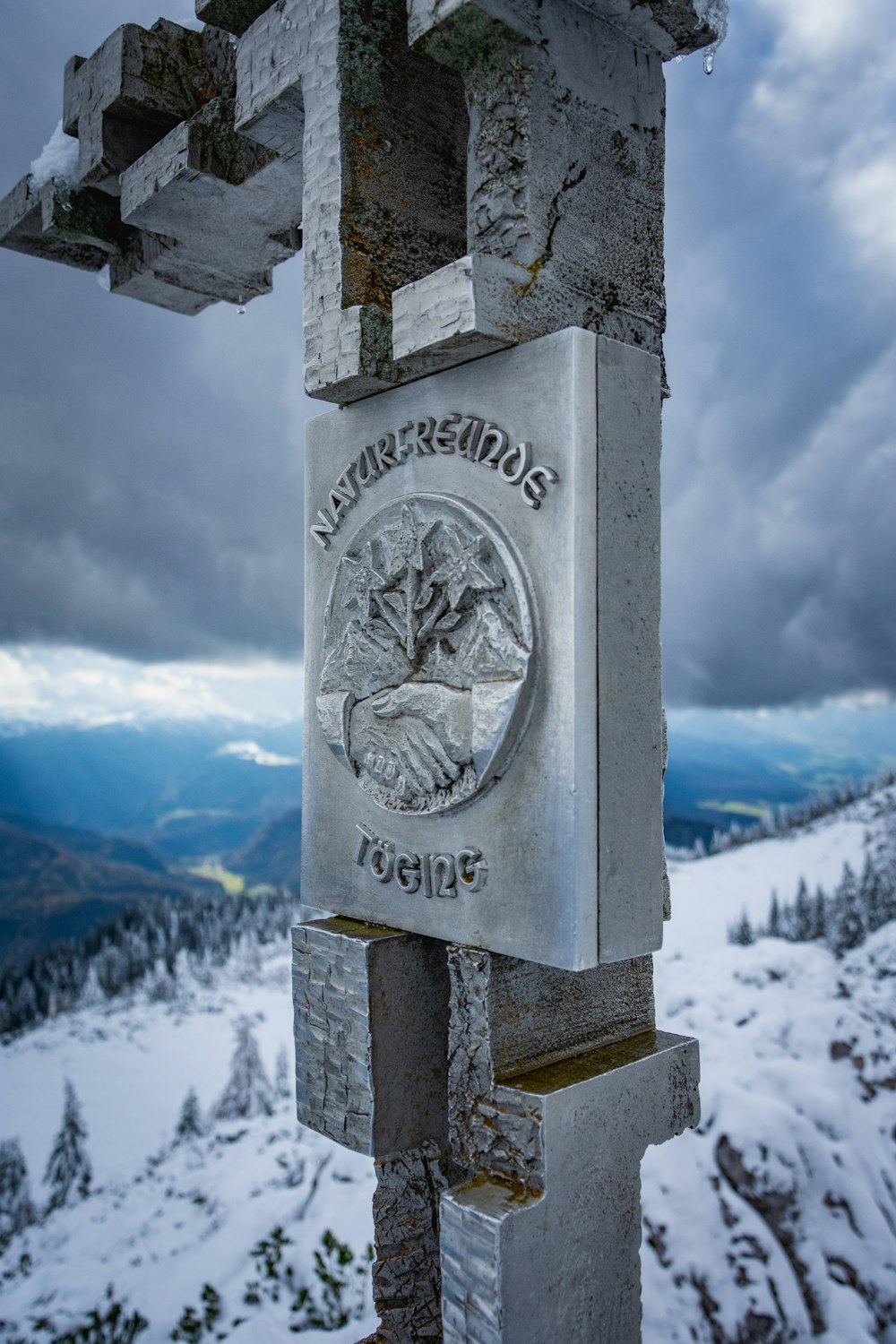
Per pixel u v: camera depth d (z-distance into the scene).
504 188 1.95
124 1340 6.16
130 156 2.98
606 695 1.79
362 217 2.20
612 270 2.07
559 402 1.78
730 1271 5.64
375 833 2.21
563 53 1.97
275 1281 6.27
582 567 1.75
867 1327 5.46
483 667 1.88
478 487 1.95
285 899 69.56
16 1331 6.59
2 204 3.46
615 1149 2.00
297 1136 11.39
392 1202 2.49
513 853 1.85
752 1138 6.27
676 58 2.21
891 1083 7.18
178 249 3.23
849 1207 6.06
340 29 2.17
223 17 2.50
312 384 2.21
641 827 1.85
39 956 58.34
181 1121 27.86
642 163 2.14
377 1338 2.50
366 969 2.15
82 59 3.11
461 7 1.82
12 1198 22.72
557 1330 1.85
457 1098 2.02
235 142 2.76
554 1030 2.09
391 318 2.13
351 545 2.27
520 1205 1.80
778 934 31.73
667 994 9.53
